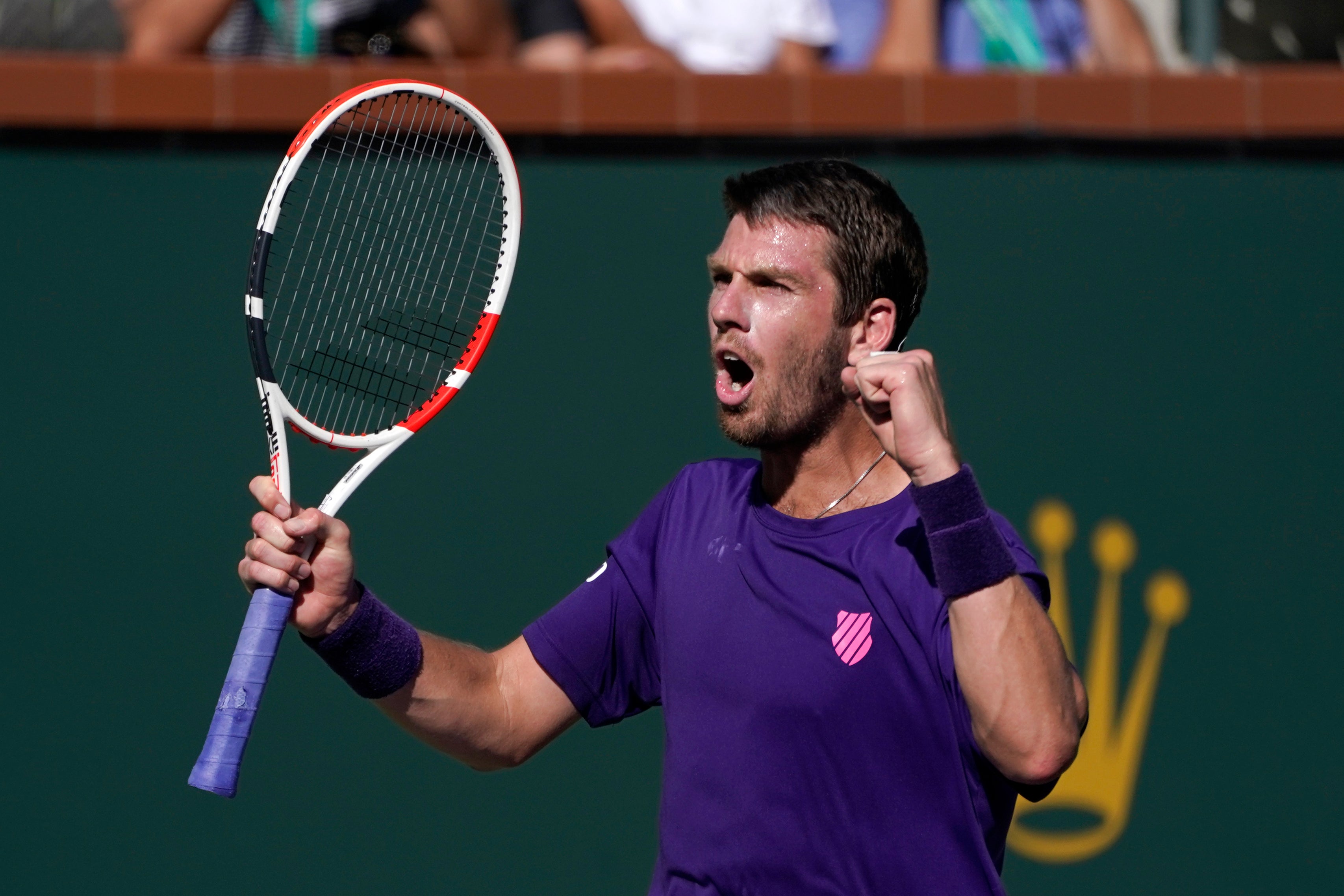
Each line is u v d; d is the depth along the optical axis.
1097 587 18.55
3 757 17.06
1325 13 21.67
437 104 11.22
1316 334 19.12
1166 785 18.38
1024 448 18.59
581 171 18.30
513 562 17.86
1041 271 18.81
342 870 17.34
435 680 8.91
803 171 8.54
